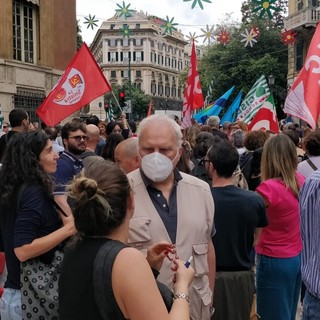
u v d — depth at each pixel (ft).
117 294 6.41
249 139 21.49
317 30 21.57
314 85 21.24
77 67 26.35
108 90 26.48
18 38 55.98
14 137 10.41
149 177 9.96
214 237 12.59
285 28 101.65
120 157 13.94
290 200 13.39
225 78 127.95
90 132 23.24
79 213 6.83
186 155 17.69
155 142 10.07
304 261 9.75
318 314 9.57
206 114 51.85
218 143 13.14
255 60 124.06
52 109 26.30
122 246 6.69
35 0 57.93
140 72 305.94
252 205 12.55
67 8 64.34
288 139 13.85
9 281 10.57
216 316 12.38
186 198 10.38
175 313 7.10
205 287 10.43
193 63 40.52
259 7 33.30
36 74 57.98
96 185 6.74
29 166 10.13
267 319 13.75
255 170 20.31
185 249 10.03
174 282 7.91
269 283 13.70
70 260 6.89
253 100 38.78
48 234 10.12
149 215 10.03
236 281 12.46
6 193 10.07
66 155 18.16
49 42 60.54
